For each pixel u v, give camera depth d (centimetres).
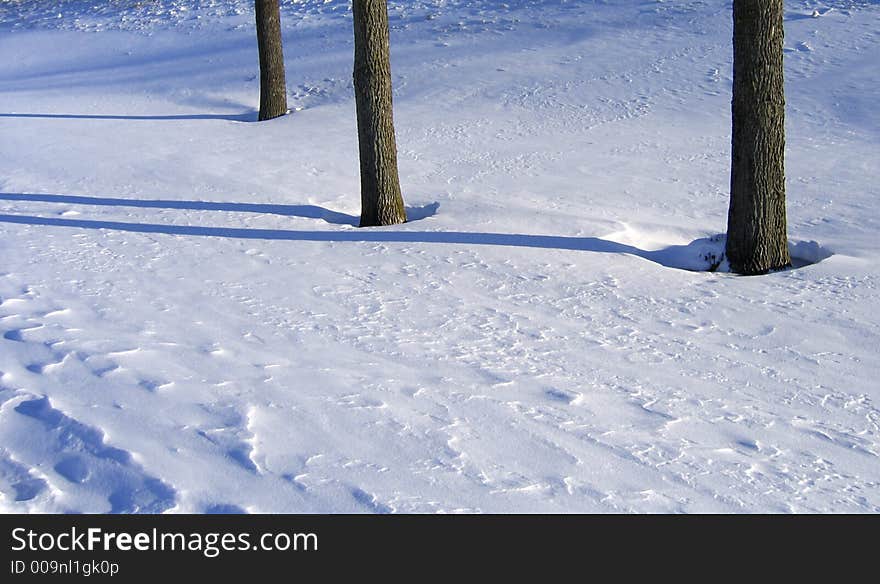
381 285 777
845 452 461
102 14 3050
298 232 970
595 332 666
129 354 546
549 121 1596
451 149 1447
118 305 679
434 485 394
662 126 1520
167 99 2061
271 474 396
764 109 831
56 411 448
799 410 521
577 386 542
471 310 712
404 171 1318
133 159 1391
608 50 1967
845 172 1215
